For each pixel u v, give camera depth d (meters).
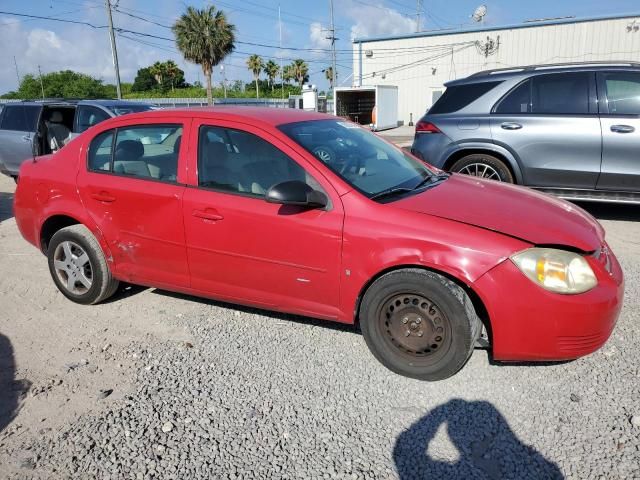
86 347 3.71
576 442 2.60
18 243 6.38
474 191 3.63
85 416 2.93
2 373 3.40
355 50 41.09
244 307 4.25
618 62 5.92
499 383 3.11
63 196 4.22
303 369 3.33
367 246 3.10
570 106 5.95
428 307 3.03
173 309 4.27
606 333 2.93
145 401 3.05
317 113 4.26
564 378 3.12
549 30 33.81
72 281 4.36
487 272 2.86
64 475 2.51
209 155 3.64
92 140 4.19
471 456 2.55
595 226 3.36
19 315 4.26
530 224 3.04
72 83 67.62
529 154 6.09
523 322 2.86
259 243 3.42
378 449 2.61
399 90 40.25
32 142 9.38
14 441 2.75
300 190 3.12
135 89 71.75
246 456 2.59
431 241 2.96
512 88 6.22
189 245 3.70
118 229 3.99
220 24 34.84
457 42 37.25
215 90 59.34
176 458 2.59
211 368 3.37
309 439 2.70
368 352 3.50
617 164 5.75
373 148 3.98
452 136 6.47
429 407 2.92
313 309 3.41
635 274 4.60
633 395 2.93
